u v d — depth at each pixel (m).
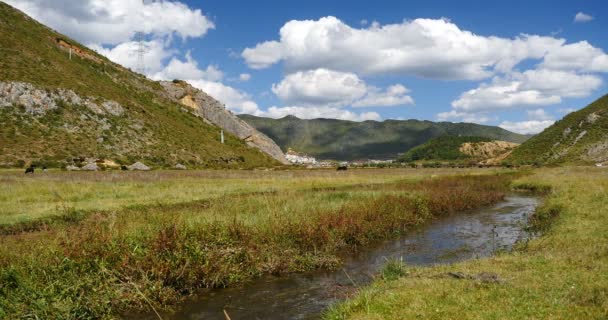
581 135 125.69
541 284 8.71
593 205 18.48
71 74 95.62
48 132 71.44
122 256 10.93
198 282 11.42
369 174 54.12
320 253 14.30
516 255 12.19
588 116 133.12
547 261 10.61
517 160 130.88
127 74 129.25
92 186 28.97
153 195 25.12
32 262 10.23
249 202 21.77
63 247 11.09
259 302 10.45
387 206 21.17
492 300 7.91
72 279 9.87
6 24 100.81
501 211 25.20
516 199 31.48
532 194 34.84
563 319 6.91
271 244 14.18
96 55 129.75
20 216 17.64
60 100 81.00
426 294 8.51
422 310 7.62
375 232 17.59
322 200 22.80
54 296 9.25
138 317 9.58
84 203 21.50
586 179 34.22
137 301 9.94
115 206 20.42
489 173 59.47
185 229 12.91
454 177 47.59
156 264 10.85
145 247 11.72
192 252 11.78
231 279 11.86
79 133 76.00
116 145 78.50
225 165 92.44
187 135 104.00
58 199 22.89
